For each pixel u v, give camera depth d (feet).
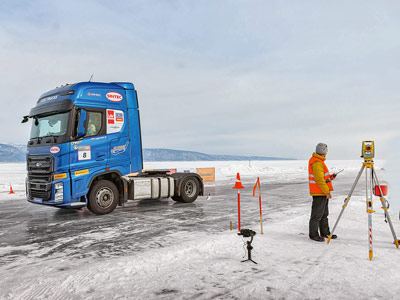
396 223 22.59
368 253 15.34
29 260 15.69
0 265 14.90
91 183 27.96
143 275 12.91
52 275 13.26
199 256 15.43
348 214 26.16
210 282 11.95
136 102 31.30
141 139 31.58
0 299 10.87
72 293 11.25
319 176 17.28
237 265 13.88
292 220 24.36
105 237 20.44
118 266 13.98
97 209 28.27
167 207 33.73
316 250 16.05
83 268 14.05
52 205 26.40
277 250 16.12
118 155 29.58
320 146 17.69
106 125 28.71
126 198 30.35
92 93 27.84
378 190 16.74
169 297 10.72
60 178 25.94
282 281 11.92
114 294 11.08
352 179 75.41
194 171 40.78
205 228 22.68
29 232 22.40
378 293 10.80
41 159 26.96
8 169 154.92
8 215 29.94
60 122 26.84
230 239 18.45
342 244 17.13
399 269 13.01
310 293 10.87
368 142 15.48
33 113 29.14
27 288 11.84
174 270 13.41
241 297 10.64
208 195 44.57
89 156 27.48
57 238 20.42
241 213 29.50
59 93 27.53
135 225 24.26
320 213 17.92
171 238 19.71
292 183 65.00
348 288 11.23
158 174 35.45
